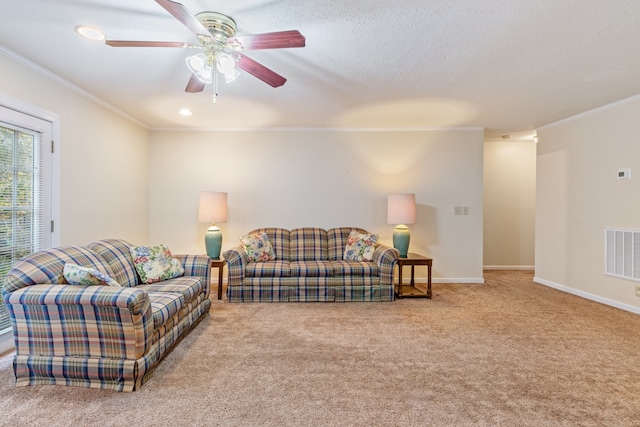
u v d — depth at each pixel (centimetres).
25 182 253
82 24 200
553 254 424
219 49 190
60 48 229
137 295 172
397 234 397
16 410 158
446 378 193
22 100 246
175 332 227
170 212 448
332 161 450
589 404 167
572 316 306
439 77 274
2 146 234
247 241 380
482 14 184
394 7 178
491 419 155
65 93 290
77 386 178
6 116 234
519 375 197
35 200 261
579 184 385
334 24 196
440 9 180
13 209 243
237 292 347
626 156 329
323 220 451
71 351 178
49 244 273
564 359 218
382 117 398
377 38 212
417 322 289
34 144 260
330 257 408
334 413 159
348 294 351
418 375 196
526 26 196
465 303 348
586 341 247
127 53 236
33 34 211
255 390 179
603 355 224
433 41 215
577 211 387
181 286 253
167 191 448
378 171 452
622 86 294
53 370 177
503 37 209
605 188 352
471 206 453
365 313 313
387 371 201
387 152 451
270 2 175
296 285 348
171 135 447
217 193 397
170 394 173
